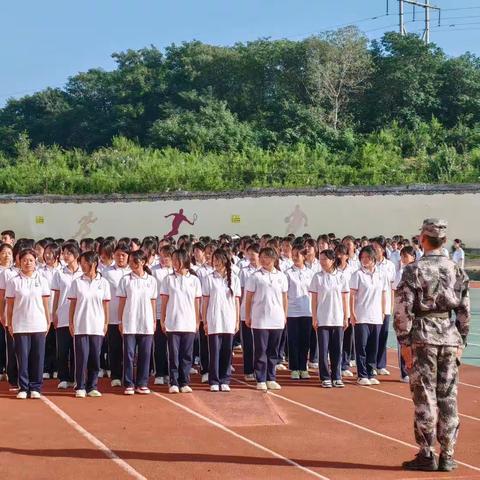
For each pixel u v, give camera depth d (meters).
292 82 58.94
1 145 67.12
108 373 12.41
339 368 11.49
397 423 9.06
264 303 11.08
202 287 11.18
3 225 37.84
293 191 35.25
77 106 66.50
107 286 10.67
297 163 42.50
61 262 11.86
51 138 67.19
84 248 12.91
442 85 58.66
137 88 63.53
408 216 34.41
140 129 62.69
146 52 65.94
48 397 10.46
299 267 12.24
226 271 11.11
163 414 9.42
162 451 7.65
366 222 34.72
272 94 60.09
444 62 59.59
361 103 58.62
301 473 6.92
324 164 42.78
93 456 7.45
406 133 53.66
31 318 10.27
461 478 6.81
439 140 52.94
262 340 11.05
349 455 7.57
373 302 11.70
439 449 7.85
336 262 11.61
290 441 8.11
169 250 11.71
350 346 12.54
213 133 53.47
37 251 12.16
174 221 36.22
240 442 8.04
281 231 35.31
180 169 41.50
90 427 8.68
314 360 13.23
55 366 12.13
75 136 65.56
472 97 58.16
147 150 50.91
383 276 11.85
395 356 14.82
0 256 10.74
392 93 57.72
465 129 53.25
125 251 11.62
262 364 11.12
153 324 10.87
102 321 10.58
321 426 8.86
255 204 35.50
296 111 55.22
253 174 41.09
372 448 7.85
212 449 7.74
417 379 7.04
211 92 60.34
